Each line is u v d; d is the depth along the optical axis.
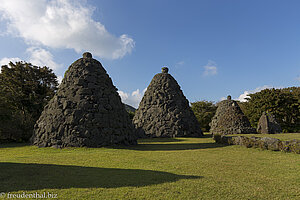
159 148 13.31
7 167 7.11
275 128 23.73
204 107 45.81
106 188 5.02
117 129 14.55
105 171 6.63
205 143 15.84
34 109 28.16
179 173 6.48
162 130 23.70
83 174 6.25
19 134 18.80
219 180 5.76
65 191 4.80
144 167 7.27
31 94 29.14
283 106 32.59
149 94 26.86
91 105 13.98
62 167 7.18
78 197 4.46
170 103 25.28
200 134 26.38
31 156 9.88
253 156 9.68
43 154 10.66
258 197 4.61
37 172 6.46
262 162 8.27
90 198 4.42
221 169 7.06
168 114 24.56
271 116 24.55
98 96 14.59
